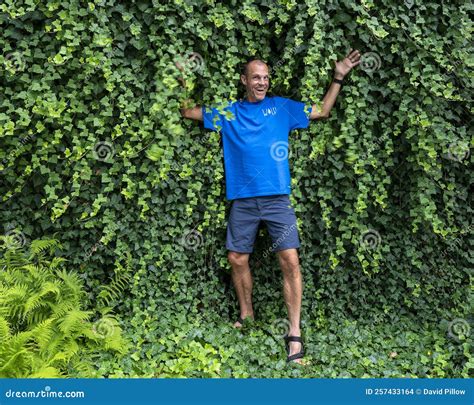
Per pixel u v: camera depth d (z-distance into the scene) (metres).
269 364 4.26
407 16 4.48
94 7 4.18
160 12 4.28
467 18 4.52
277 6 4.45
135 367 4.12
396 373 4.21
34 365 3.77
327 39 4.48
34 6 4.14
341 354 4.42
